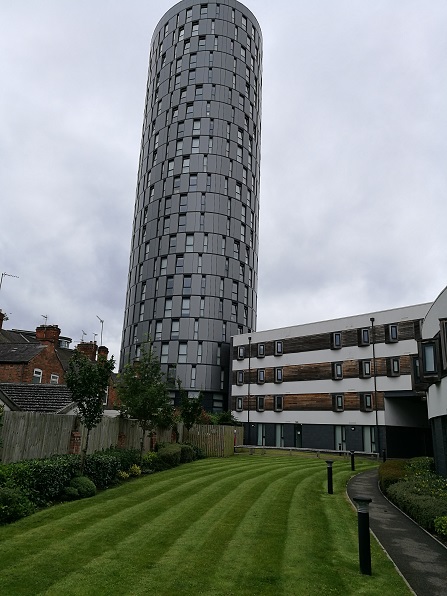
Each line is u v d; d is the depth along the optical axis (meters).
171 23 69.12
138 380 21.28
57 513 10.86
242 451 38.44
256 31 71.06
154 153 65.38
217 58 65.19
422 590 7.27
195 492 14.91
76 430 15.46
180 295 56.75
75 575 7.09
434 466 19.83
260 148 70.19
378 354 40.47
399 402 40.12
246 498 14.16
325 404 43.22
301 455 36.66
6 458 12.09
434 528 10.79
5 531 9.21
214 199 59.91
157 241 60.34
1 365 28.11
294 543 9.32
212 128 62.53
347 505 14.00
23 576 6.93
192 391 53.31
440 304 17.78
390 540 10.19
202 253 57.81
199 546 8.88
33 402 17.81
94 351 37.41
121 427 20.47
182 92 64.81
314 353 45.12
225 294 57.53
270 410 47.50
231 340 53.50
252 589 6.89
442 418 17.73
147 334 25.89
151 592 6.61
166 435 27.31
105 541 8.88
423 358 18.12
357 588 7.14
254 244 63.69
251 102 67.38
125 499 13.08
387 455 38.19
